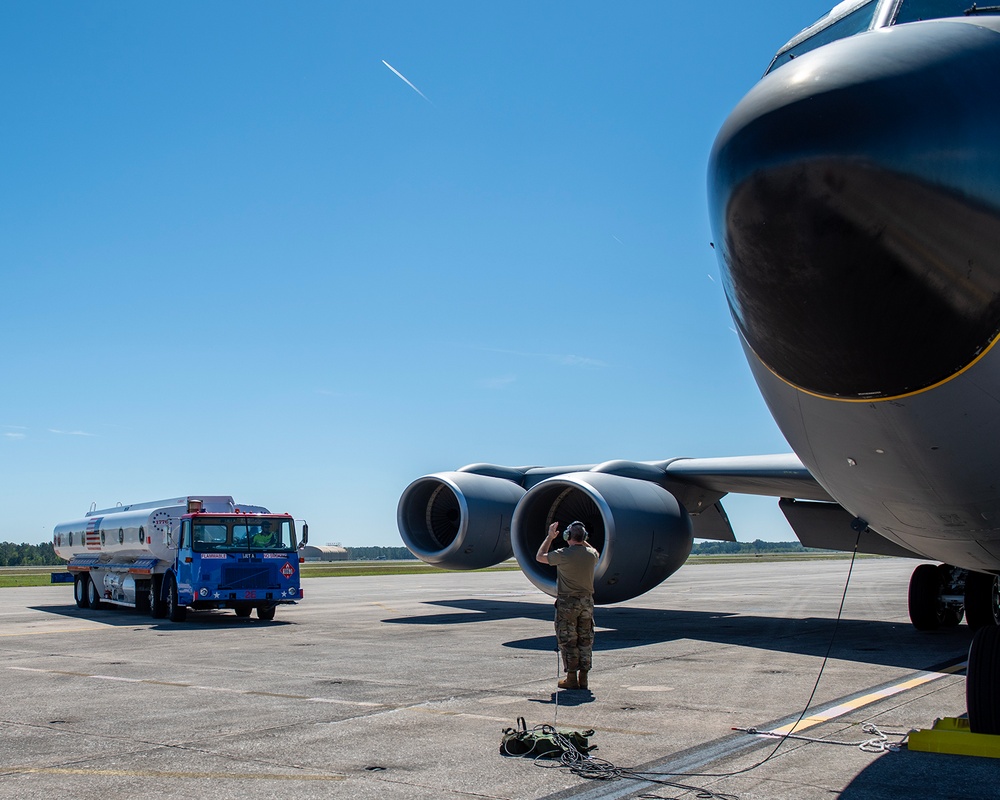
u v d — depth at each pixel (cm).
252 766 601
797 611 1922
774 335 554
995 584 1325
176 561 1767
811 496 1280
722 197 521
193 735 698
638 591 1295
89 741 680
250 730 714
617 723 732
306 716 770
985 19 581
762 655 1153
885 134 474
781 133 491
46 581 4156
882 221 475
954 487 596
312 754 633
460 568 1608
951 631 1453
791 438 666
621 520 1228
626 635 1407
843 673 996
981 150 488
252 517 1769
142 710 805
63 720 762
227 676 1006
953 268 488
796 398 601
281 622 1731
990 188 488
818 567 6116
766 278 522
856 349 523
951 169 478
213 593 1703
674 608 2012
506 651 1222
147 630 1587
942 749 623
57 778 575
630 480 1316
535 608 2045
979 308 503
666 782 553
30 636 1492
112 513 2222
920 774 564
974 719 620
